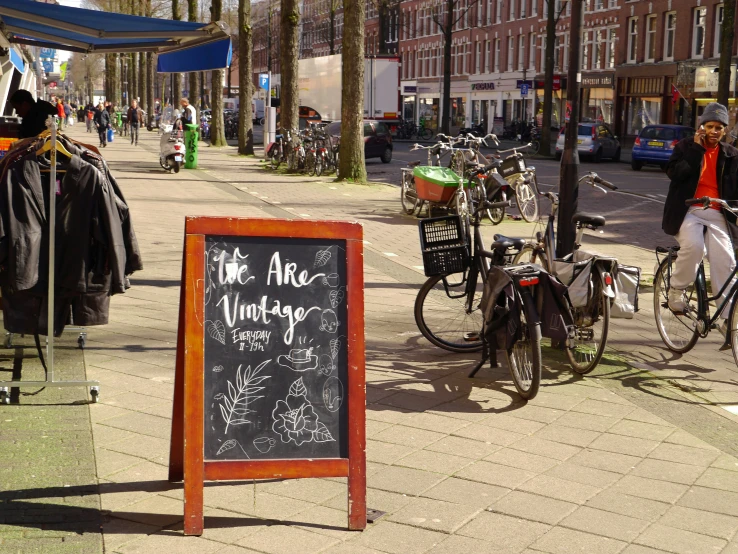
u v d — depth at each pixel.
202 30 6.77
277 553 3.83
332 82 42.47
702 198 6.66
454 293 7.23
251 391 4.03
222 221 4.04
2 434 5.03
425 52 75.69
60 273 5.54
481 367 6.78
